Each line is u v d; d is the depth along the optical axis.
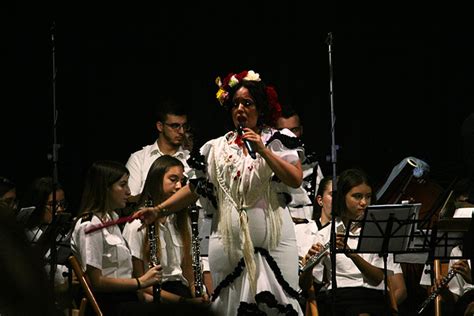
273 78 12.62
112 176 7.24
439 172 10.98
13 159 11.82
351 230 7.77
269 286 5.81
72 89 12.10
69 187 11.81
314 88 12.64
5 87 11.87
